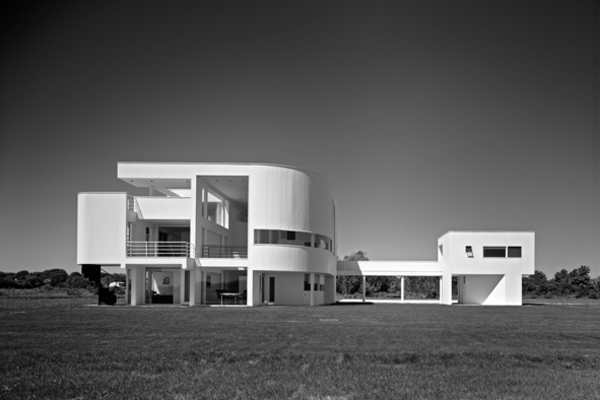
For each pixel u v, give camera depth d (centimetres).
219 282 4572
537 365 1425
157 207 4072
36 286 8256
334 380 1245
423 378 1271
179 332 2073
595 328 2441
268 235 4147
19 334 1995
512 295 5247
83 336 1936
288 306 4281
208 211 4922
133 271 4056
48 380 1234
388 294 9581
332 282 5716
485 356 1538
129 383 1209
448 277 5319
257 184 4128
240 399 1097
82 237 3866
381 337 1986
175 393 1135
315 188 4525
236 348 1661
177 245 4234
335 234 5838
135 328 2212
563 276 9694
